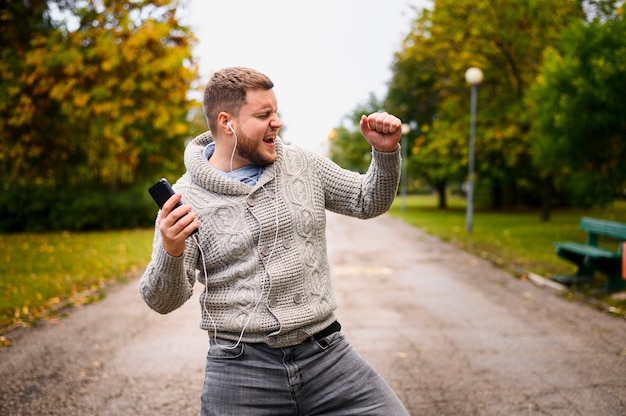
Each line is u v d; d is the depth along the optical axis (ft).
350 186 7.10
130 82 50.80
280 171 6.80
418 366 15.71
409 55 78.95
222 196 6.59
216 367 6.68
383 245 46.19
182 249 6.03
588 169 42.22
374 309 22.65
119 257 37.35
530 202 128.16
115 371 15.44
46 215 58.44
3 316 20.88
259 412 6.61
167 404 13.28
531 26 69.05
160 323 20.65
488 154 91.66
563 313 21.84
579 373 15.08
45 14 55.88
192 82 55.26
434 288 27.14
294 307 6.55
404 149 118.62
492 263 35.24
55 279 28.63
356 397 6.70
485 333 19.03
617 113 37.45
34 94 52.90
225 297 6.56
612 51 38.22
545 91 41.11
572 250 26.55
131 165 63.62
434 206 137.49
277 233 6.52
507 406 12.97
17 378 14.88
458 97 87.35
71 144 59.16
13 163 57.98
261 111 6.53
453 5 69.41
